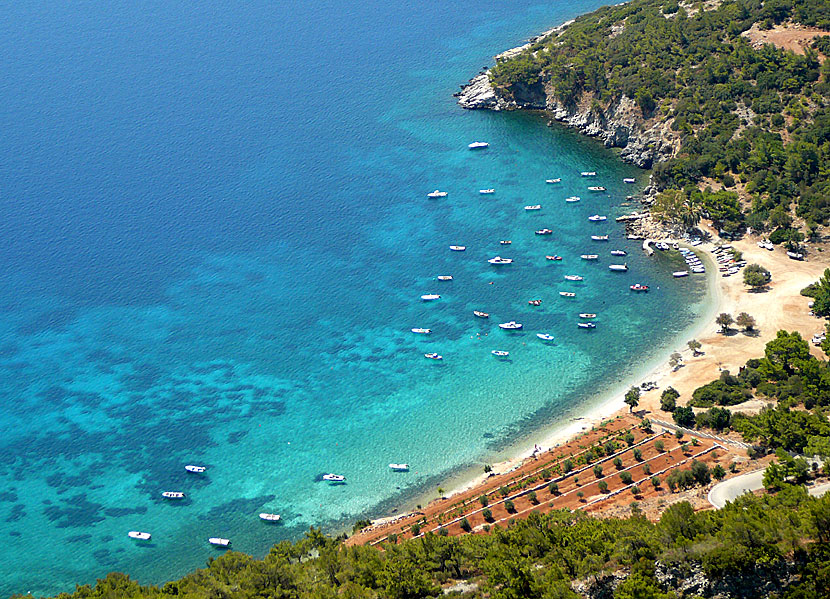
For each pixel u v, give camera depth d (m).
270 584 176.50
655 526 171.38
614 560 162.75
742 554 152.75
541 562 168.62
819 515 150.88
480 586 167.62
